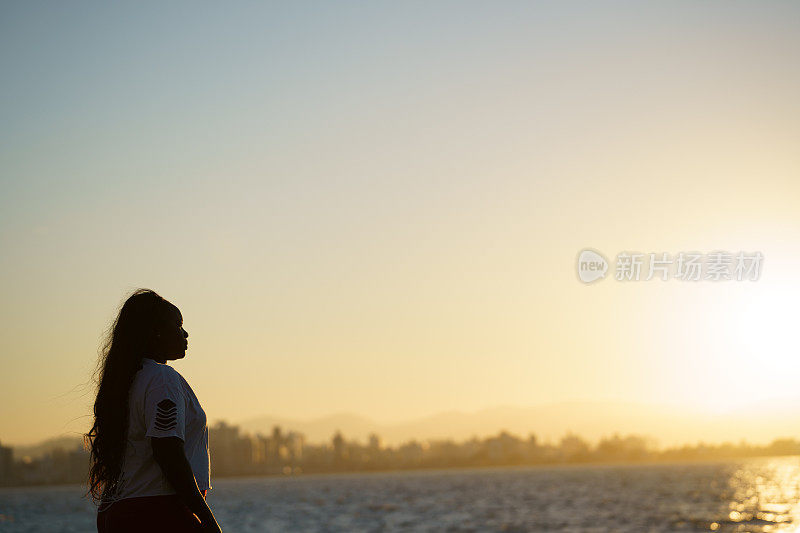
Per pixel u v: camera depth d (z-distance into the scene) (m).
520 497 137.50
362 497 168.00
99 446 4.48
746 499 103.25
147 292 4.86
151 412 4.32
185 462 4.29
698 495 118.69
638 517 74.56
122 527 4.33
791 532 53.34
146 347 4.66
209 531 4.30
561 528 65.62
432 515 93.81
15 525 92.19
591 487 172.62
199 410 4.65
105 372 4.56
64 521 101.62
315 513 105.56
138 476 4.39
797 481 178.38
